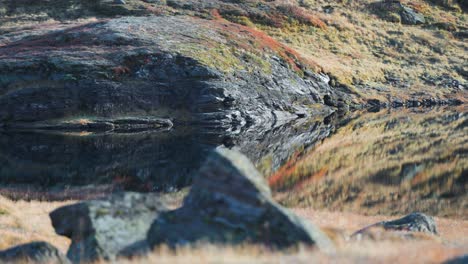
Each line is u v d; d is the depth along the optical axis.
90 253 16.22
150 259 14.28
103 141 57.97
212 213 15.26
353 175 45.16
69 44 75.25
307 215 32.38
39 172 44.47
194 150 53.19
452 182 42.75
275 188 41.06
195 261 13.05
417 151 54.81
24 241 25.19
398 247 17.38
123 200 17.56
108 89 67.69
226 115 68.25
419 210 35.41
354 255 13.81
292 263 12.76
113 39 75.00
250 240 14.66
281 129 68.06
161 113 68.94
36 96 66.00
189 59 71.69
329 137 63.09
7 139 58.53
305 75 84.62
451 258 13.63
